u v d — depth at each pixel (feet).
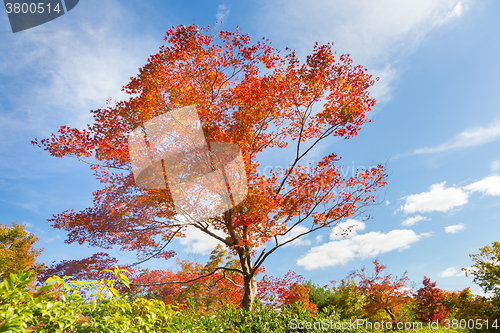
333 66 28.68
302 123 32.07
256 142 31.86
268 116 30.99
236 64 30.53
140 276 33.22
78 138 27.07
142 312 10.86
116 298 9.85
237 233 31.83
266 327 16.79
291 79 29.71
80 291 8.98
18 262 53.31
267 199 26.32
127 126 28.27
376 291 58.23
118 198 29.32
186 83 30.58
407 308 67.36
